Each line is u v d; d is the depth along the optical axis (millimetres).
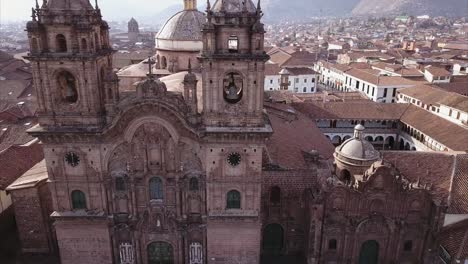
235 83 49656
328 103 98375
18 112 98938
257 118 46562
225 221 50531
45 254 58188
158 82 45312
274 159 56812
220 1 44062
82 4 44812
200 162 48781
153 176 49625
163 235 52250
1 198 62719
